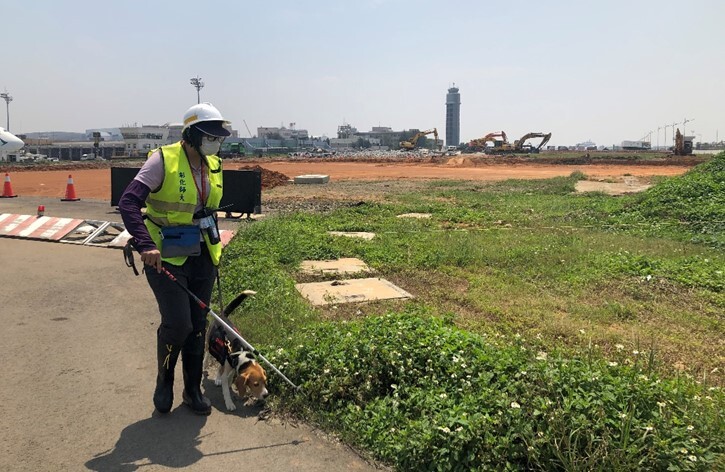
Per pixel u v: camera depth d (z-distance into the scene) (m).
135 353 5.53
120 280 8.41
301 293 7.42
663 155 89.44
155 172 4.02
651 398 3.62
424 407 3.94
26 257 9.91
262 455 3.75
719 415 3.58
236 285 7.41
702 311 6.98
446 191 25.45
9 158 72.38
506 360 4.28
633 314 6.80
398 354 4.52
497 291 7.78
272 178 31.42
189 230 4.18
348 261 9.68
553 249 10.48
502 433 3.43
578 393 3.63
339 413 4.17
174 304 4.07
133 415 4.28
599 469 3.08
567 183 27.95
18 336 5.91
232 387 4.72
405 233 12.51
